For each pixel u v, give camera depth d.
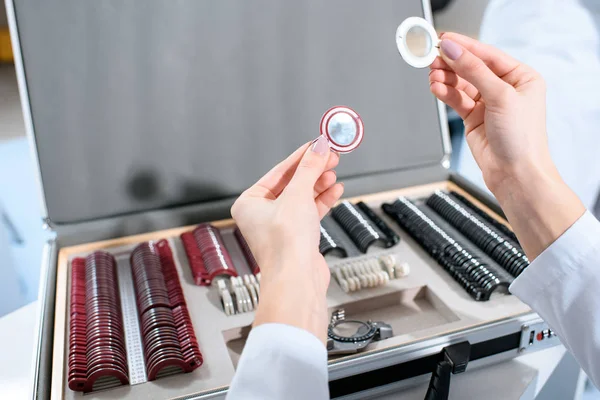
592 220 0.65
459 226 1.15
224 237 1.17
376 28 1.20
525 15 1.67
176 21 1.08
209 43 1.10
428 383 0.88
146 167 1.11
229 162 1.15
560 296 0.65
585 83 1.60
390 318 0.99
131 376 0.82
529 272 0.67
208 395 0.76
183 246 1.13
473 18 2.39
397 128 1.25
